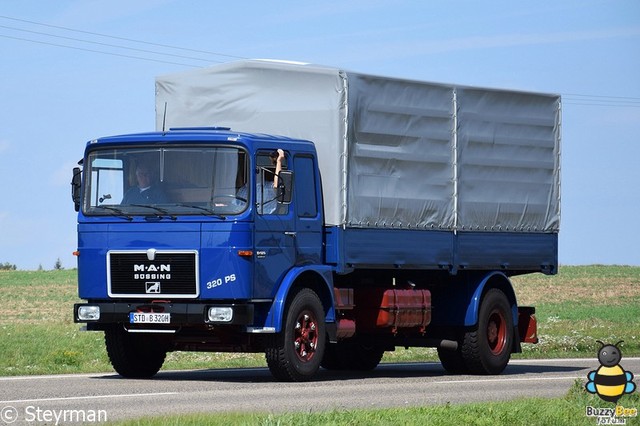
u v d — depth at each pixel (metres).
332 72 31.69
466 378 33.47
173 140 29.73
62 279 153.38
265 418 19.73
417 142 33.94
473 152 35.84
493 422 20.59
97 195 30.23
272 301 29.67
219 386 28.11
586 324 74.12
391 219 33.09
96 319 29.78
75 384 28.22
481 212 36.09
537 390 28.59
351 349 37.66
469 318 35.66
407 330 35.16
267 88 32.75
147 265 29.50
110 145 30.28
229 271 28.89
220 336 30.36
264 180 29.59
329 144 31.67
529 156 37.72
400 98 33.41
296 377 29.95
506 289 37.44
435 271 35.44
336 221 31.55
